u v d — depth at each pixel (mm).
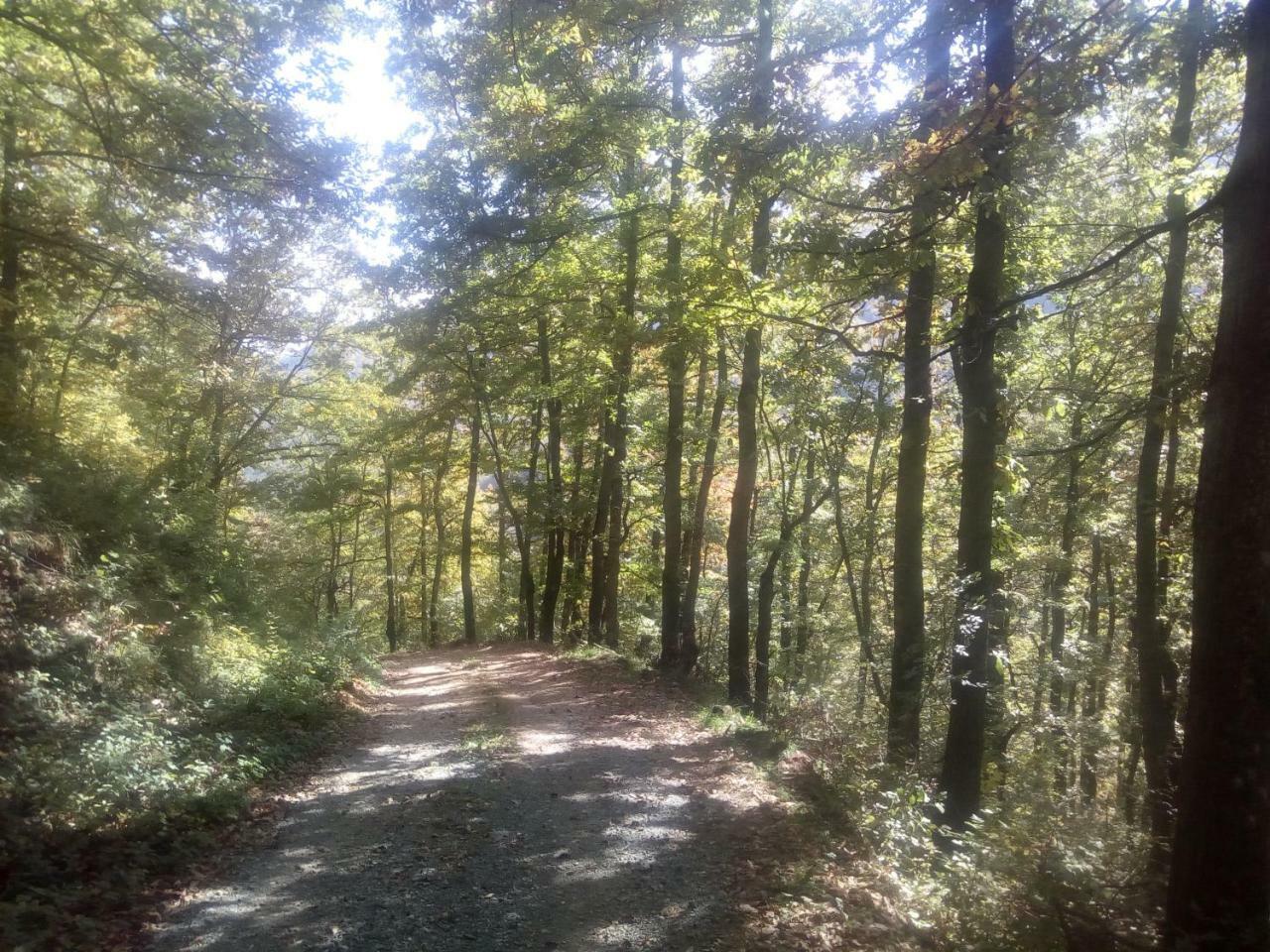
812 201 9148
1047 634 21531
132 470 15945
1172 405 8234
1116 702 18219
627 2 12117
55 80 10469
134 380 17500
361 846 7012
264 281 17016
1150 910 5844
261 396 21984
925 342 10805
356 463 34000
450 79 14039
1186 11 7539
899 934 5680
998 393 9633
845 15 11945
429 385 26562
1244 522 5129
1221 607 5191
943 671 10492
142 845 6191
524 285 18984
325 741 10773
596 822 7766
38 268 12781
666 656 18438
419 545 45156
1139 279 14445
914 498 10852
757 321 12016
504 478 30953
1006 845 6699
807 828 7527
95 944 4922
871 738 11562
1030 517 18188
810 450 23344
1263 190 5242
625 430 23797
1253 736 5082
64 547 10586
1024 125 7633
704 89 10281
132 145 10734
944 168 7422
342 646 17031
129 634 9945
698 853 6996
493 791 8703
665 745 11195
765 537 24188
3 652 8250
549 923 5637
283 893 5977
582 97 14352
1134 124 12172
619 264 19516
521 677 18406
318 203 11305
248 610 14875
